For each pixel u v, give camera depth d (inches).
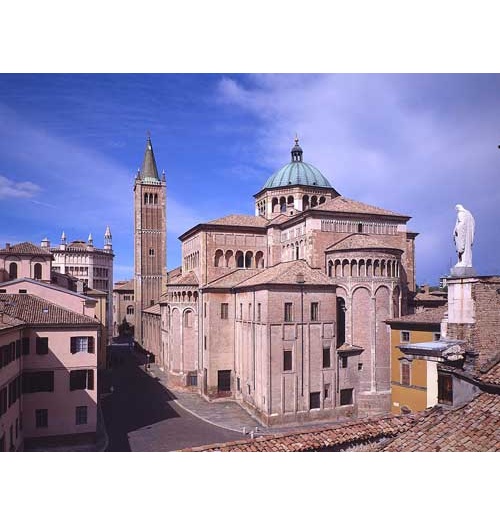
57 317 1747.0
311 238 2331.4
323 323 2057.1
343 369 2086.6
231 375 2468.0
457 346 729.0
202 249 2640.3
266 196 3149.6
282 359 1955.0
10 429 1466.5
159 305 3607.3
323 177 3176.7
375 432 893.2
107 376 3152.1
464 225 769.6
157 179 4608.8
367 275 2150.6
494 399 684.7
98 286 4763.8
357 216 2406.5
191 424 1979.6
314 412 1996.8
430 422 709.3
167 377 3085.6
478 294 733.3
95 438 1733.5
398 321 1921.8
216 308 2460.6
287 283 1985.7
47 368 1681.8
